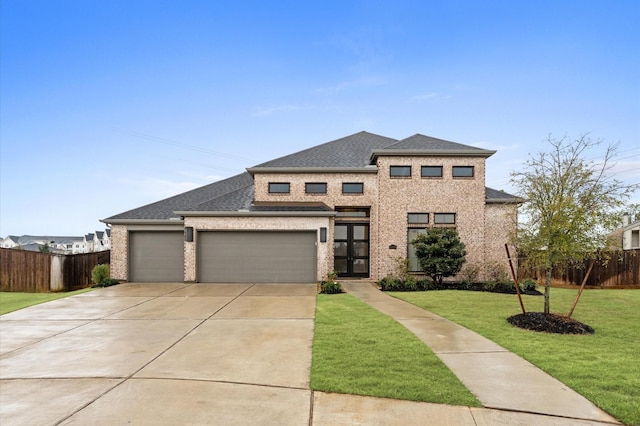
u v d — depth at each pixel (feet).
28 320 29.40
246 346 21.38
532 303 36.27
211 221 52.29
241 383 15.66
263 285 49.78
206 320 28.58
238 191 62.39
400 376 16.29
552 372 16.88
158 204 61.16
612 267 54.29
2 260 57.31
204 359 19.02
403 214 54.44
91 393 14.73
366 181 55.88
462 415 12.78
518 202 35.99
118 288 47.47
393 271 53.78
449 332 24.41
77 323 28.14
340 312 31.19
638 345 21.47
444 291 44.96
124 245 54.85
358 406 13.46
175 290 45.29
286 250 52.49
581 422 12.31
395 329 25.03
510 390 14.88
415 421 12.37
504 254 54.49
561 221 25.88
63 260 57.11
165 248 55.36
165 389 15.07
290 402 13.80
